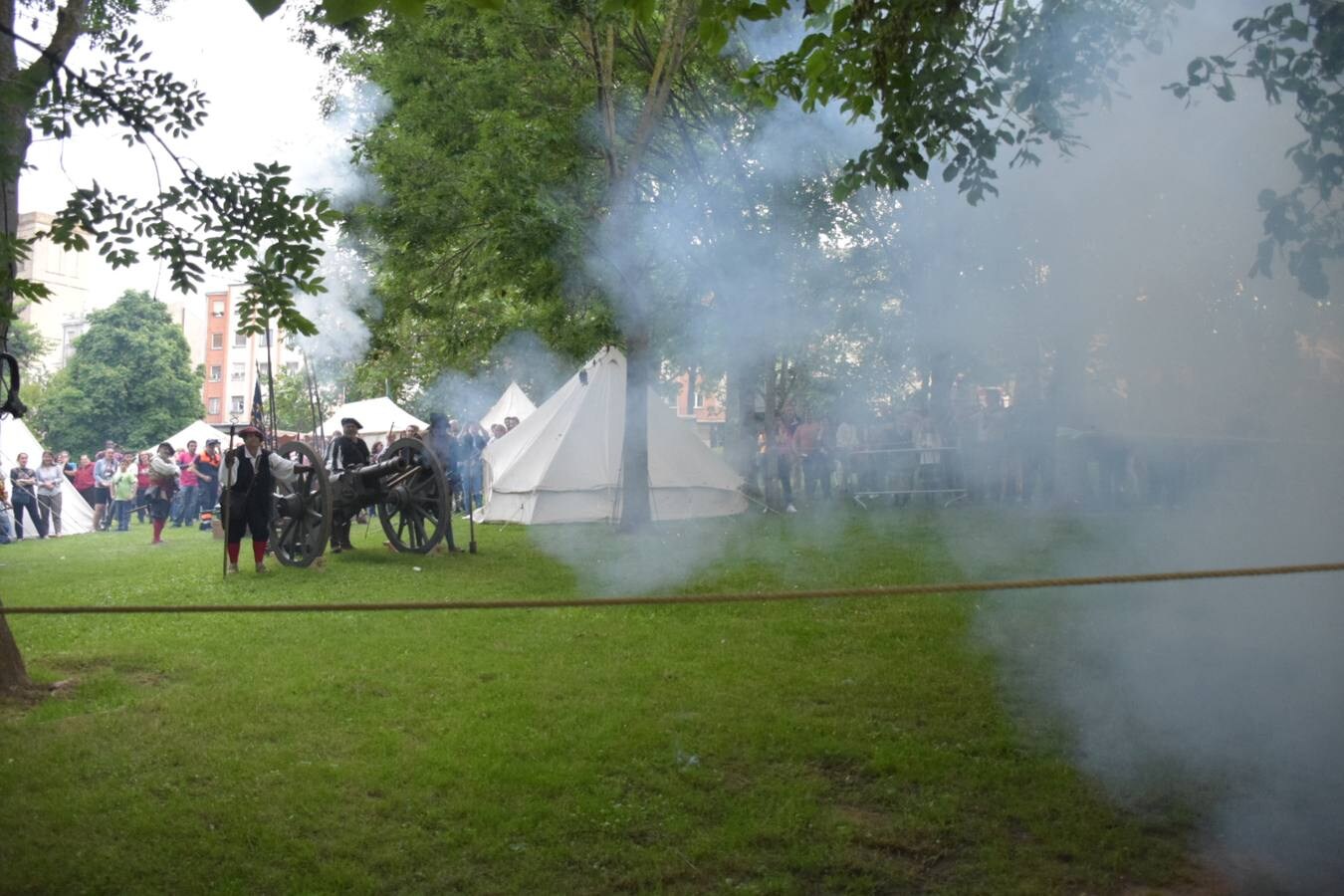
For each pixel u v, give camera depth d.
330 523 9.86
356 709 5.04
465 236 12.67
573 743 4.50
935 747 4.43
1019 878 3.36
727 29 4.55
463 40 11.82
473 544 10.90
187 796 4.01
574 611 7.44
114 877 3.37
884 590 2.44
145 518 20.94
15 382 5.03
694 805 3.88
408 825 3.73
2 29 4.06
